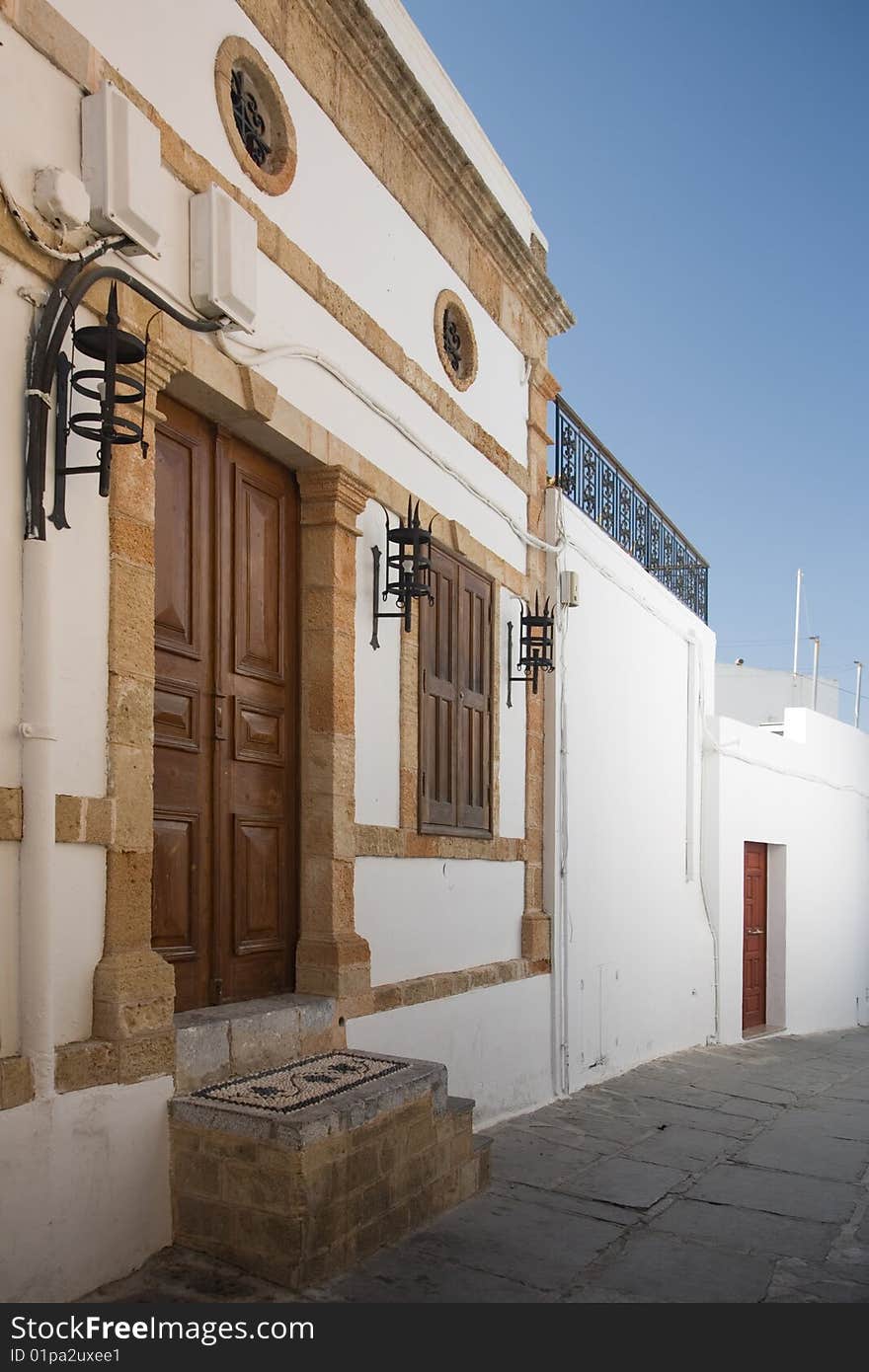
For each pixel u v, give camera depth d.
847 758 17.61
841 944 16.97
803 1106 8.75
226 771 5.23
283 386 5.42
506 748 8.24
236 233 4.73
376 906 6.23
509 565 8.38
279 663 5.71
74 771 3.97
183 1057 4.46
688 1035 12.03
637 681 11.12
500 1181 5.91
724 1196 5.92
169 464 4.89
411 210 6.96
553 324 9.27
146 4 4.51
